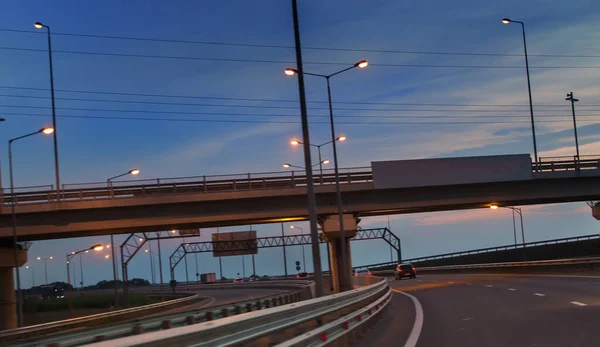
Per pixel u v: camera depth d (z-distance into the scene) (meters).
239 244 99.94
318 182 51.22
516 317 18.67
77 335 18.02
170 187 47.88
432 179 52.78
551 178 54.16
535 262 55.25
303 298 42.12
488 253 90.25
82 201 46.03
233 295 94.12
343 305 16.14
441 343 14.06
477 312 21.55
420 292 39.84
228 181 49.09
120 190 46.94
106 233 51.69
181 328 6.90
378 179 52.22
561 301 23.19
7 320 49.78
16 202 44.94
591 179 55.31
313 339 12.18
